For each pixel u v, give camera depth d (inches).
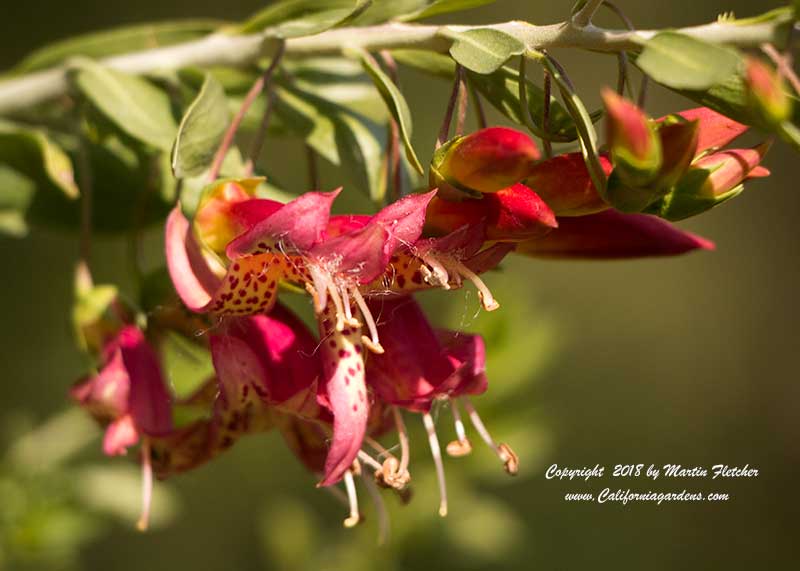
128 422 10.5
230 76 11.4
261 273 9.7
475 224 9.6
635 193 9.4
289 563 14.1
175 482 20.0
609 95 9.1
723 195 9.6
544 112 9.9
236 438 10.3
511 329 13.0
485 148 9.4
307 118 11.0
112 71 11.1
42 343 18.5
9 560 13.4
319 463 10.4
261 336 9.9
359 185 10.9
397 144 10.5
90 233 11.8
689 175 9.6
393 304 9.9
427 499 13.0
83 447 14.8
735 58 9.3
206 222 9.8
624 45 9.7
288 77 11.1
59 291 18.6
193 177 10.2
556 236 10.2
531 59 9.9
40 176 11.7
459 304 13.2
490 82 10.3
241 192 9.9
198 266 9.8
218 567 20.1
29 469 13.4
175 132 11.1
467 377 9.8
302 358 9.8
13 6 19.6
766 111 9.1
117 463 15.1
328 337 9.7
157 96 11.2
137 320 10.8
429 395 9.8
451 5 10.5
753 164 9.6
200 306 9.7
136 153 11.4
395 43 10.4
